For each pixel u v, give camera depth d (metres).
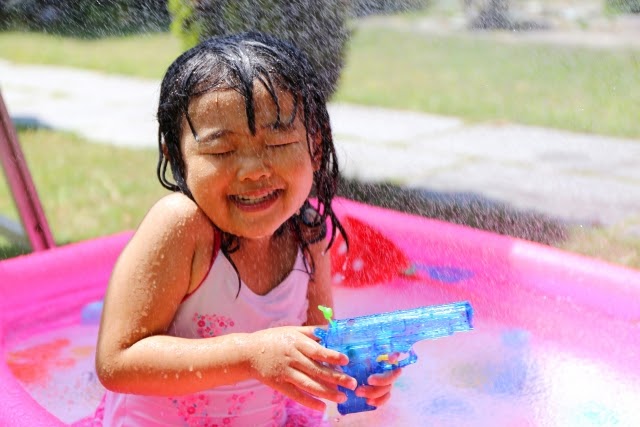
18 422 1.36
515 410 1.65
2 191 3.79
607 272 2.02
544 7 7.73
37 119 4.95
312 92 1.36
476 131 4.59
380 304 2.13
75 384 1.81
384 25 8.03
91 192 3.69
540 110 4.95
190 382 1.28
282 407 1.51
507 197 3.48
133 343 1.31
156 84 5.85
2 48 6.99
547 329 1.96
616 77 5.51
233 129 1.27
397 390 1.73
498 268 2.16
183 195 1.37
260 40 1.37
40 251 2.32
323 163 1.46
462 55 6.66
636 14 7.26
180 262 1.33
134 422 1.41
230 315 1.39
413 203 3.41
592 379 1.76
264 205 1.30
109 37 7.24
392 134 4.54
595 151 4.14
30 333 2.01
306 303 1.54
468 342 1.92
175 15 3.14
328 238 2.22
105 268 2.19
